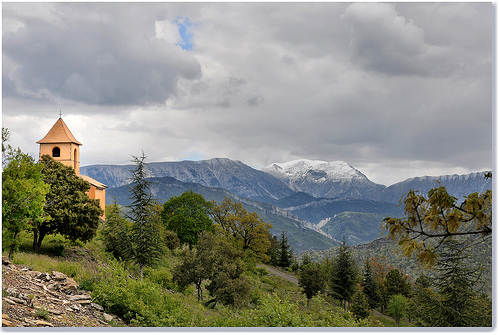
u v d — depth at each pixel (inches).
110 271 813.9
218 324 678.5
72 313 578.2
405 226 274.5
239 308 1315.2
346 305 2396.7
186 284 1370.6
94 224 1487.5
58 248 1378.0
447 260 1507.1
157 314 710.5
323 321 710.5
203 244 1535.4
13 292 542.6
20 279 621.6
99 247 1620.3
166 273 1411.2
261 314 664.4
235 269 1489.9
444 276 1550.2
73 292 676.7
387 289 2908.5
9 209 895.7
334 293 2431.1
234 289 1338.6
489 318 1453.0
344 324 713.6
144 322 656.4
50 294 617.3
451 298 1518.2
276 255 4116.6
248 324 655.1
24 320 478.9
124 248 1284.4
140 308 676.1
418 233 269.3
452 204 263.3
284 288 2407.7
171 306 751.7
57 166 1482.5
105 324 595.5
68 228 1380.4
